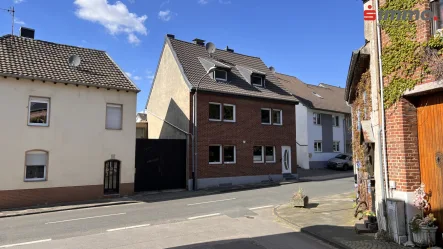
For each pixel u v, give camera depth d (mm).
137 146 18188
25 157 14227
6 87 14000
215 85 21078
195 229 9266
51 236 8766
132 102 17281
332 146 33781
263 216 11250
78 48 18172
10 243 8133
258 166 22219
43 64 15586
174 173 19188
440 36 6527
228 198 15375
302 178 24516
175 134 21031
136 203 14695
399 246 6871
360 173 10977
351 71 10000
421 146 7191
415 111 7344
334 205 12336
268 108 23391
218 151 20625
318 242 7836
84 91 15898
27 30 17641
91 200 15445
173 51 22000
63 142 15148
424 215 6930
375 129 8242
